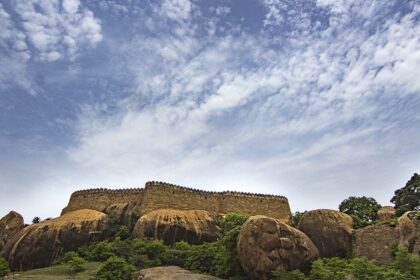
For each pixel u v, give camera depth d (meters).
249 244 34.44
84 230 52.41
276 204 62.91
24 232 52.84
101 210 59.53
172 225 51.66
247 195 62.72
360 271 32.16
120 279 37.31
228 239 37.94
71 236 51.62
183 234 51.41
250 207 61.62
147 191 58.25
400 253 33.25
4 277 43.31
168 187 59.28
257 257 33.91
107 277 37.38
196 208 59.22
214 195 61.84
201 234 51.88
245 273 35.44
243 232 35.28
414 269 31.64
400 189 55.56
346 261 36.41
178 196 59.19
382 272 31.12
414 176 55.41
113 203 60.38
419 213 38.38
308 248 35.88
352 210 53.56
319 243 40.78
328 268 34.00
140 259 42.66
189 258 41.66
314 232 41.47
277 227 35.50
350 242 40.66
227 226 52.81
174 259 43.12
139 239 49.44
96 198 61.41
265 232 34.72
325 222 41.75
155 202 57.34
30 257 49.69
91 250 49.56
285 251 34.50
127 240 50.34
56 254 50.25
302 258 35.00
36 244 50.59
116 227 54.22
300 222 43.41
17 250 50.16
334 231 41.06
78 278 38.88
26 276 41.28
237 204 61.47
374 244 38.59
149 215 53.62
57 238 51.31
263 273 33.59
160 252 44.75
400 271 31.89
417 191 53.06
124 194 61.03
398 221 38.72
